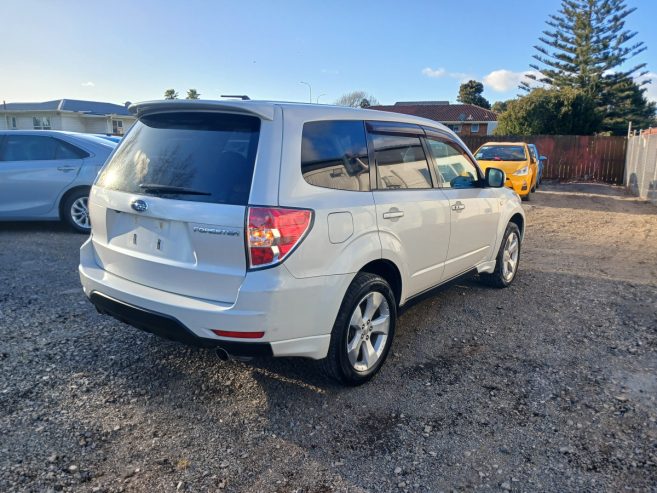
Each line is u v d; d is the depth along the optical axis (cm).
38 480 261
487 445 301
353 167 354
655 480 272
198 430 309
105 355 399
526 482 270
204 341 303
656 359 415
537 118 2988
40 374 366
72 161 827
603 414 334
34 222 946
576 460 288
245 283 291
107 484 261
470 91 8106
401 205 385
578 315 514
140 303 324
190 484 263
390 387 365
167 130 344
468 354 421
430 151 448
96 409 326
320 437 306
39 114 4669
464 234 481
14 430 300
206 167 313
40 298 520
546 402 348
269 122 310
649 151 1623
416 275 416
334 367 341
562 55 4147
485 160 1555
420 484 268
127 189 343
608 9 3919
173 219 311
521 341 448
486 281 593
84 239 798
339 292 327
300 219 300
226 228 293
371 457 289
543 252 810
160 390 352
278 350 305
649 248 859
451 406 342
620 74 4084
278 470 276
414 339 450
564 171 2500
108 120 4862
